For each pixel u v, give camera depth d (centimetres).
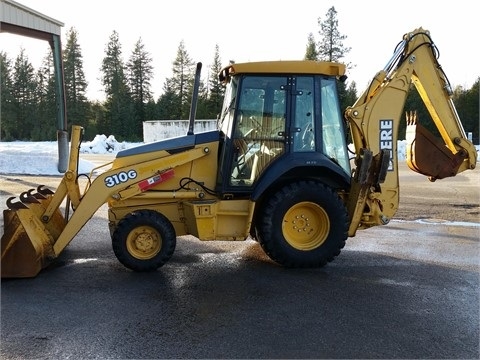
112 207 536
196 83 557
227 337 352
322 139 535
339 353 329
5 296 437
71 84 5409
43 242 504
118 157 540
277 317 390
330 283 480
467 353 330
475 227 766
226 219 522
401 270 528
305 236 538
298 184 525
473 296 444
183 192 535
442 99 575
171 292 449
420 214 877
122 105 5278
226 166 529
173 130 3128
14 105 5234
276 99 530
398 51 570
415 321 384
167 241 510
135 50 5475
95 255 581
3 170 1530
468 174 1545
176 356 322
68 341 344
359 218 545
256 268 532
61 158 1501
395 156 558
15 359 317
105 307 411
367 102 555
